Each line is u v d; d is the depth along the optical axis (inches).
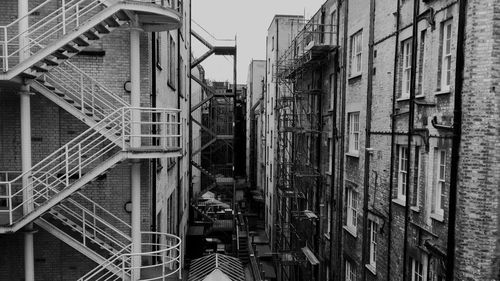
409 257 468.4
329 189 781.9
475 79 356.2
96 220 490.0
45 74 442.9
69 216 485.1
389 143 525.0
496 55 347.9
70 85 479.5
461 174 369.4
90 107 475.2
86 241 481.7
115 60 486.3
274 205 1325.0
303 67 853.8
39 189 464.4
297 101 1006.4
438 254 401.7
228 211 1416.1
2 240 473.4
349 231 661.3
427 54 440.1
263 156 1748.3
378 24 561.0
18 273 475.8
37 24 447.8
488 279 358.0
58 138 478.3
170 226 746.2
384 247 534.3
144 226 502.0
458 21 370.6
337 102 737.6
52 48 373.1
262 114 1801.2
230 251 1175.6
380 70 555.8
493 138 352.5
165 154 424.5
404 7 487.8
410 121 464.4
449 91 393.4
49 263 482.0
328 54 787.4
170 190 733.9
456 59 372.5
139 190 454.3
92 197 491.2
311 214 804.0
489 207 355.3
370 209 581.6
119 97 466.3
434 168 426.9
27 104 408.2
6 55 374.6
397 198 511.2
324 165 820.0
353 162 653.9
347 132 688.4
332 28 785.6
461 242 368.5
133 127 445.7
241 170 2090.3
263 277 936.9
